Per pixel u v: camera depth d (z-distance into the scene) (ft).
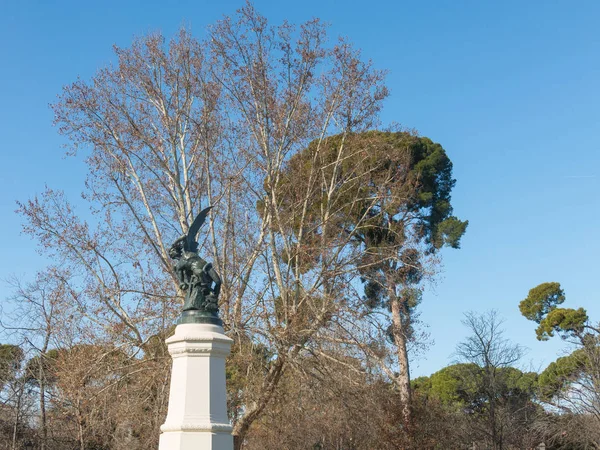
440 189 150.20
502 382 150.61
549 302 243.60
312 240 99.19
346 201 110.52
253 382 93.09
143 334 93.71
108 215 98.43
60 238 93.35
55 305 96.53
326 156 107.86
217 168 102.17
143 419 91.04
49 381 121.80
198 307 51.67
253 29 102.68
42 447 108.88
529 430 148.97
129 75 102.78
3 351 123.75
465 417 149.07
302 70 103.81
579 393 139.64
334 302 93.35
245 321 93.81
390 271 106.73
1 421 109.81
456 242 145.59
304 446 118.32
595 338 152.97
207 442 46.93
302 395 96.43
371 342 96.37
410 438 116.37
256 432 115.55
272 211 101.86
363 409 96.02
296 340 92.38
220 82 103.81
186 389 48.52
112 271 95.35
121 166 100.01
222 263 97.76
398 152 107.65
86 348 93.45
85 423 102.94
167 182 105.81
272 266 107.14
